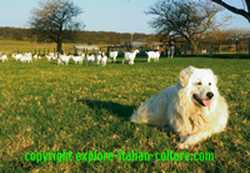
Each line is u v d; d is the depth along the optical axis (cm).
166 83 561
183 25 2552
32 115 297
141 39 3559
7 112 314
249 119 270
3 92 461
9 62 1666
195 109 214
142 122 255
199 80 214
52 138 224
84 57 1543
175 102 223
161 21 2602
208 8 2488
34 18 3002
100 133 234
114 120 269
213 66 1086
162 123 246
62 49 2833
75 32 3058
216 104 220
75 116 288
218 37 2673
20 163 184
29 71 961
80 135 230
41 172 172
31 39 3095
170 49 2402
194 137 209
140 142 212
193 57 2075
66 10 2991
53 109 322
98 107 326
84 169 175
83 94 430
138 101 363
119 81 606
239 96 385
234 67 1015
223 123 229
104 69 1030
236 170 170
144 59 1855
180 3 2503
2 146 212
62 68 1120
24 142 218
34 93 443
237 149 198
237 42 2619
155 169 173
